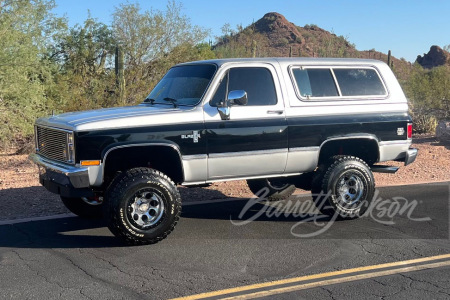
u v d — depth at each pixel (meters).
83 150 6.33
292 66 7.64
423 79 25.77
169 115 6.76
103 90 16.77
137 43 20.42
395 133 8.15
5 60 14.70
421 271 5.68
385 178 11.43
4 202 8.87
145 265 5.89
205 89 7.05
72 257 6.17
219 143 6.98
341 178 7.69
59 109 16.31
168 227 6.62
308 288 5.21
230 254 6.28
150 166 7.12
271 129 7.29
